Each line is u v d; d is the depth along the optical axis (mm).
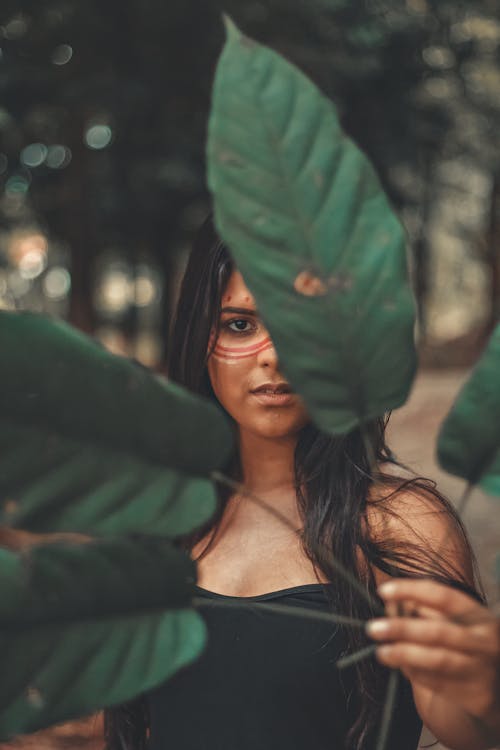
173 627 717
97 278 18578
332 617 804
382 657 728
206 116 11359
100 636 697
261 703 1203
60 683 684
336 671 1188
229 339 1209
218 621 1234
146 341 20656
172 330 1303
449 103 12859
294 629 1204
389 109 11492
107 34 9836
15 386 657
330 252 704
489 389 721
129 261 17703
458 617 734
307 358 706
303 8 9641
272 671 1200
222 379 1214
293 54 9422
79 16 9586
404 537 1177
